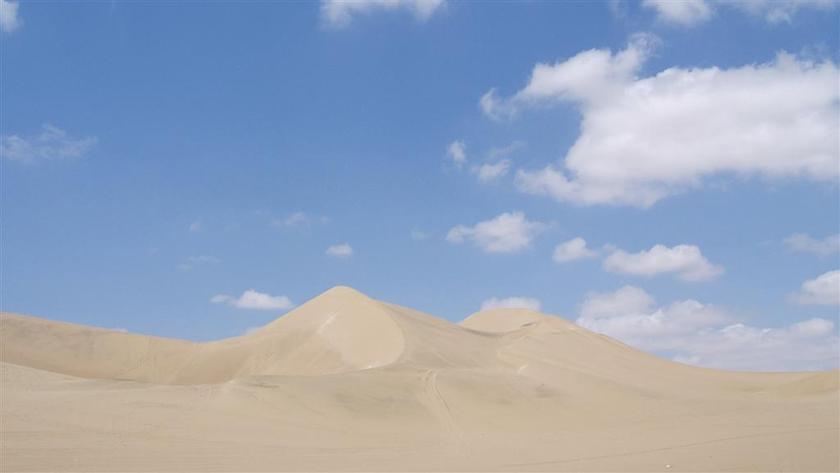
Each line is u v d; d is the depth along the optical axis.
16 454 39.19
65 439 42.84
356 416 53.12
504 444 47.78
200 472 36.94
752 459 40.66
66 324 86.88
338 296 92.44
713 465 39.16
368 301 88.44
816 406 67.69
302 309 93.06
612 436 51.66
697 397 70.31
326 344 82.25
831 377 83.88
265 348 83.75
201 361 83.19
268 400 53.72
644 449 45.00
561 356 89.56
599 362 91.38
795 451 43.00
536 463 40.16
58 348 81.69
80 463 38.09
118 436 44.38
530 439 50.09
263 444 45.19
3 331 81.69
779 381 91.12
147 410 50.53
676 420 58.59
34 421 46.03
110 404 51.41
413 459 41.75
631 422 57.88
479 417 56.59
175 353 84.75
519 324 108.56
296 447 44.97
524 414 58.25
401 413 55.28
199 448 43.06
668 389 80.12
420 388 61.53
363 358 77.31
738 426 55.19
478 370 70.69
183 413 50.47
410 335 79.31
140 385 58.22
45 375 59.91
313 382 58.38
